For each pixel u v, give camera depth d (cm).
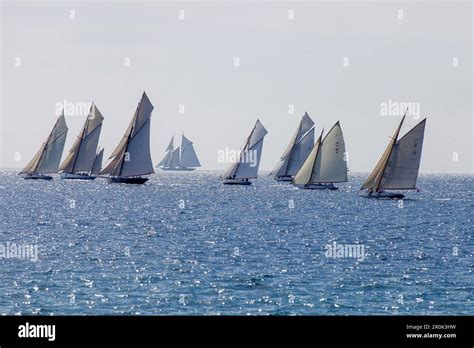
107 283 9156
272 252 12212
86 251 12100
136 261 10944
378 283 9375
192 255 11681
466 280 9681
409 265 10975
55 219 18700
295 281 9400
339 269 10412
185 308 7962
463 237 15338
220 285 9088
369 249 12962
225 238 14400
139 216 19788
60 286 8969
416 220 19325
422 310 8000
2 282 9169
